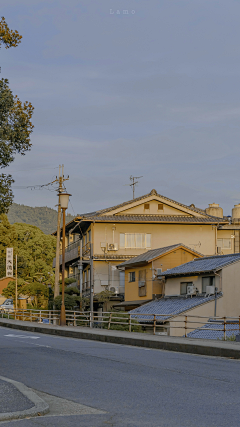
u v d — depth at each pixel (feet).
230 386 29.55
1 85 45.39
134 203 150.30
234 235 157.79
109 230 146.61
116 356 46.26
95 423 20.89
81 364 39.86
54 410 23.52
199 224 151.84
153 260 123.85
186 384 30.30
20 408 22.61
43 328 84.17
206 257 116.88
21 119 47.50
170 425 20.43
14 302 171.53
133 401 25.38
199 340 58.18
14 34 46.55
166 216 151.84
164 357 46.01
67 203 89.66
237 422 20.84
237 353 46.24
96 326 112.16
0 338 68.90
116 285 143.43
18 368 37.32
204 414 22.34
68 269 180.45
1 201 50.72
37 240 251.60
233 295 99.09
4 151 45.44
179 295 112.06
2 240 237.25
